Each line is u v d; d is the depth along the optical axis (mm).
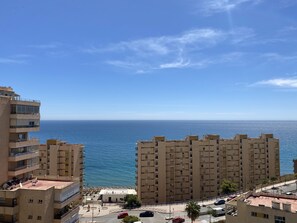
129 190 149000
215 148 147625
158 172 138750
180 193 142125
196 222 93750
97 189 165250
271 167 158625
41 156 125812
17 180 59000
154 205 125438
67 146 124562
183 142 143875
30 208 53062
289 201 60562
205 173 145875
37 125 64375
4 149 56188
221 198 130500
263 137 160000
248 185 153750
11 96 60500
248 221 57188
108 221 101750
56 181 62531
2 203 52625
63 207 57125
